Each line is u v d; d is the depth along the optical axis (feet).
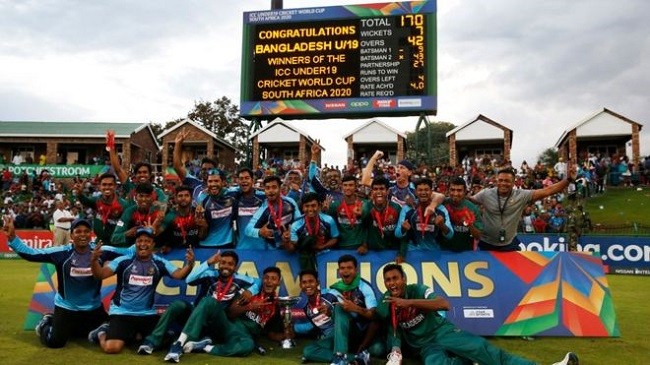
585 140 99.66
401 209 22.61
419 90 69.92
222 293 19.42
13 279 37.91
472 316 21.38
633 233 59.62
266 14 74.33
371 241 22.97
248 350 18.24
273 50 73.72
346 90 71.56
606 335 20.53
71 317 19.13
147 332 19.49
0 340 19.75
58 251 19.56
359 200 23.16
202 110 165.48
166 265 20.02
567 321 20.90
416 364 17.33
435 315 17.60
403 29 70.95
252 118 75.10
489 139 98.17
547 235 51.03
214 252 23.18
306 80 72.64
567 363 15.70
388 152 106.52
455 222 22.36
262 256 23.06
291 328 20.04
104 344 18.39
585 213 61.98
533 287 21.68
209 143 107.14
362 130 101.30
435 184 70.13
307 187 27.55
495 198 22.79
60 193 79.77
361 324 18.57
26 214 68.03
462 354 16.29
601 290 21.44
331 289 19.27
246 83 74.02
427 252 22.61
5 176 92.43
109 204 24.49
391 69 70.85
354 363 17.08
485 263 22.31
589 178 79.10
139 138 116.47
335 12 72.69
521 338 20.72
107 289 22.54
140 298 19.21
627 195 78.23
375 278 22.15
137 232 19.58
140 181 24.59
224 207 23.54
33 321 21.58
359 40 71.82
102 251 20.43
